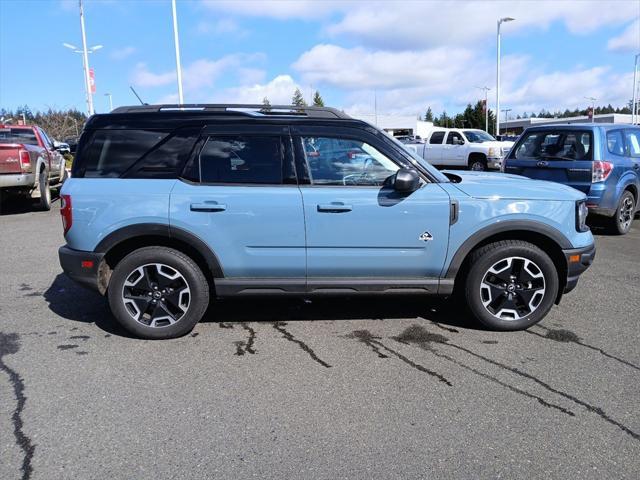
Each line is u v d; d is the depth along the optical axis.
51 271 6.81
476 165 20.20
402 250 4.50
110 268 4.60
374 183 4.50
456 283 4.86
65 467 2.81
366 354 4.24
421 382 3.76
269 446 3.00
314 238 4.43
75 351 4.30
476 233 4.52
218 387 3.69
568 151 8.90
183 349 4.34
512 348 4.36
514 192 4.59
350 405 3.44
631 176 9.06
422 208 4.45
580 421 3.25
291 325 4.88
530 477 2.74
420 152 22.09
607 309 5.31
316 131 4.50
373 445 3.00
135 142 4.50
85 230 4.38
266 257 4.44
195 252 4.54
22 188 11.93
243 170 4.46
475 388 3.67
